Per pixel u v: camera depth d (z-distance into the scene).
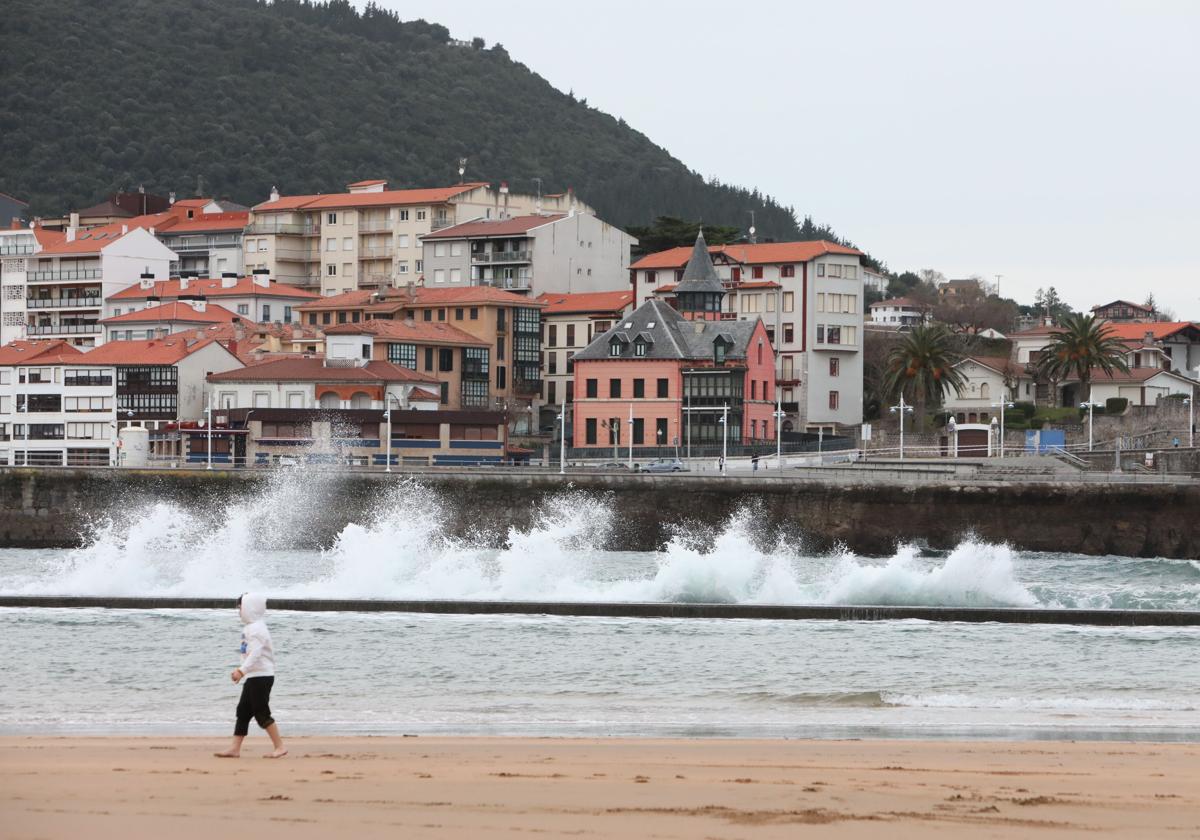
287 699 58.69
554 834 31.20
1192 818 33.53
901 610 83.62
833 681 64.06
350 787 35.88
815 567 121.88
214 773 37.66
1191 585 108.69
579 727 51.12
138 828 31.31
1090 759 42.00
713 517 151.25
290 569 113.88
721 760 41.16
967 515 147.50
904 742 45.59
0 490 161.12
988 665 68.62
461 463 199.12
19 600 86.94
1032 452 198.25
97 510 160.62
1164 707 56.44
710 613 84.25
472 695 59.88
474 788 35.91
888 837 31.33
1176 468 175.00
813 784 36.94
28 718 53.19
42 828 31.25
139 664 68.00
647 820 32.53
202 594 93.06
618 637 76.56
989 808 34.19
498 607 84.94
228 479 159.62
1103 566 130.88
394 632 77.88
